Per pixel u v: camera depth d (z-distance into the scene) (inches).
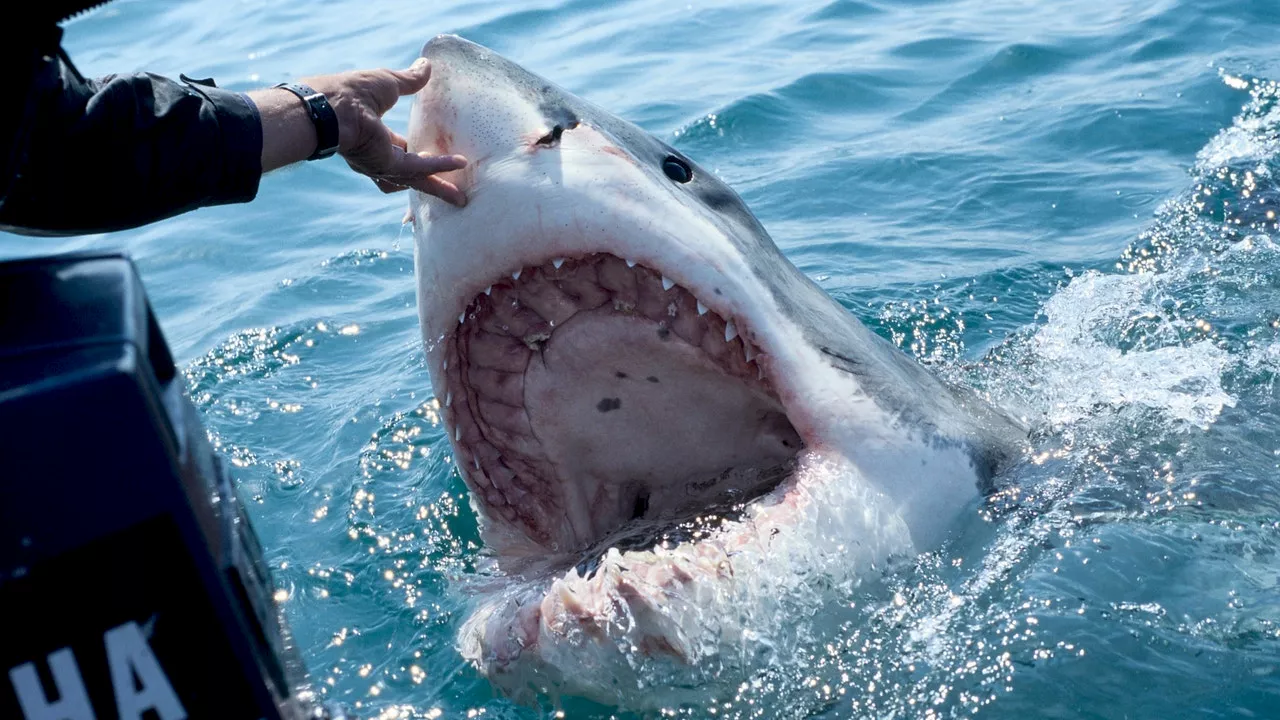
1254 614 97.2
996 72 299.3
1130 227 214.5
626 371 106.9
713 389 109.5
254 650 37.1
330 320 208.8
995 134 264.1
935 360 173.6
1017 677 92.5
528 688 91.7
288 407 176.4
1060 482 113.7
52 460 33.6
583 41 357.1
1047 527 107.1
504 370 106.6
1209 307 176.1
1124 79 279.9
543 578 109.4
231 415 173.5
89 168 62.1
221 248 250.8
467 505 136.2
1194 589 99.8
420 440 159.0
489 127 96.3
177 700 35.9
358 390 179.8
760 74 310.8
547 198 93.9
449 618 113.8
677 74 319.0
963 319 188.5
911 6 359.6
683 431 113.3
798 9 369.4
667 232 96.3
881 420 104.0
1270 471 119.1
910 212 234.7
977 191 238.2
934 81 300.2
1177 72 277.7
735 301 98.7
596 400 109.7
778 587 91.4
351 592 123.3
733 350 103.3
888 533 99.9
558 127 97.3
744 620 88.6
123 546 34.6
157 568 35.0
